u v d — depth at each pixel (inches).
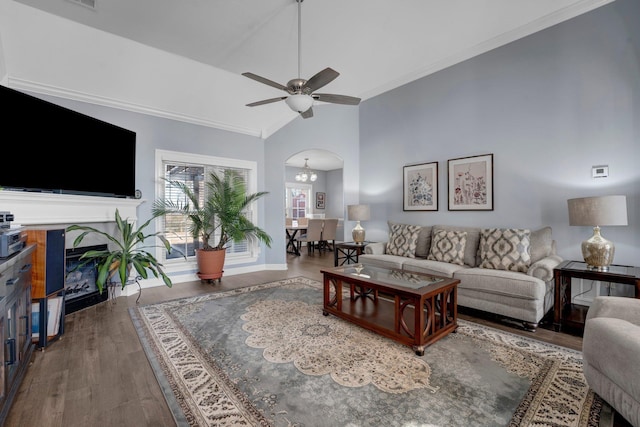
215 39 135.2
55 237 96.0
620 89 114.3
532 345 91.7
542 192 133.0
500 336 98.3
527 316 103.4
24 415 61.1
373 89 202.8
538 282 103.0
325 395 67.1
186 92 167.3
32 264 88.5
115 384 72.2
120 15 116.9
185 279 178.9
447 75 165.3
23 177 103.3
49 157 111.9
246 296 144.6
